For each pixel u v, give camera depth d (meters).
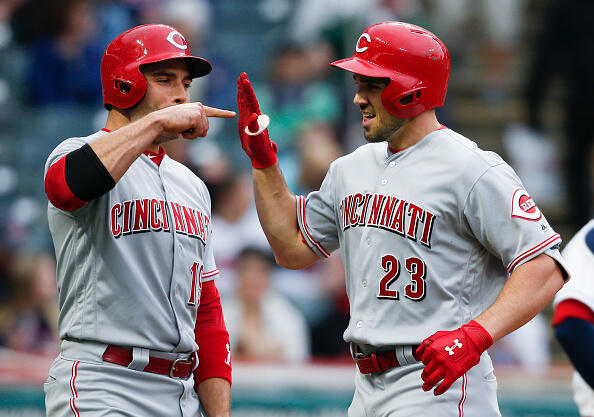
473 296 13.34
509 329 12.55
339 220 14.38
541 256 12.86
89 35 37.31
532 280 12.72
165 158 14.31
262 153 14.64
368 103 13.70
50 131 36.47
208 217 14.57
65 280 13.45
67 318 13.45
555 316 15.52
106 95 13.70
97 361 13.09
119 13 37.94
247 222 31.58
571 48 37.94
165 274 13.48
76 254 13.27
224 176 32.09
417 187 13.33
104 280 13.14
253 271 28.02
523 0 42.34
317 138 34.78
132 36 13.55
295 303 30.02
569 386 23.50
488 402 13.27
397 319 13.20
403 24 13.73
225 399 14.47
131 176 13.55
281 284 30.30
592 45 37.72
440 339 12.26
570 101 37.88
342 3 38.94
